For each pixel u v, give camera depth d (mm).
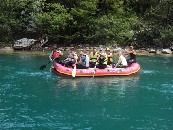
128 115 12938
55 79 18969
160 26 37938
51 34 36312
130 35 36469
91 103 14391
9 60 25406
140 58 29062
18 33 37156
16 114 12648
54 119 12242
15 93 15656
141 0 43125
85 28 37719
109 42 37219
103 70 19969
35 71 21094
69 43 37781
